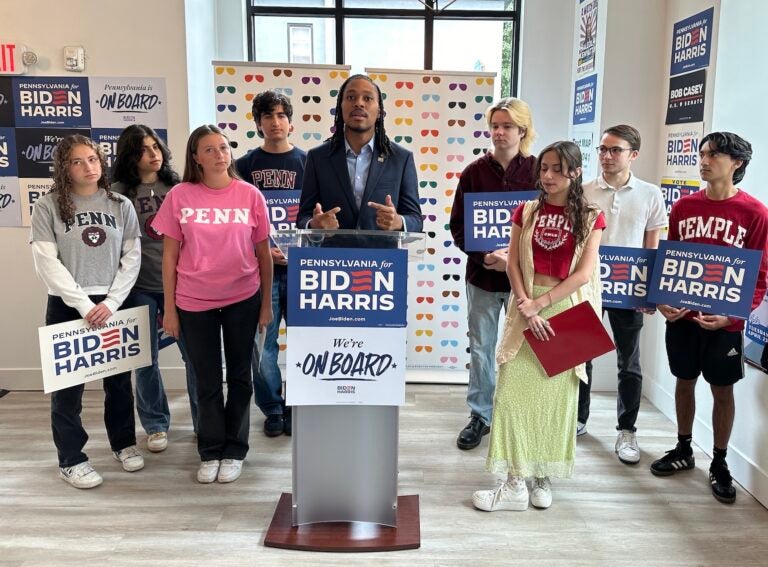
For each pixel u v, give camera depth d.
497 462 2.62
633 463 3.05
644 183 3.04
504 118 2.93
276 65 3.82
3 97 3.76
